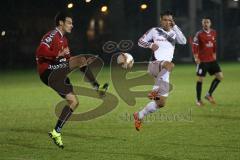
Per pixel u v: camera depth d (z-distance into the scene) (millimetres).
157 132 29062
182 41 30391
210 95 40594
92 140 27156
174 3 109000
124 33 102188
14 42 96625
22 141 27031
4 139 27562
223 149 24453
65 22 26156
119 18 102000
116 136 28125
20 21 96688
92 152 24297
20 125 32062
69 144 26188
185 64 99750
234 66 90250
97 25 100625
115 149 24875
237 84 57094
